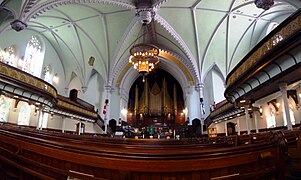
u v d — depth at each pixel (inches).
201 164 71.9
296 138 174.9
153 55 538.3
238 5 592.7
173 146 156.3
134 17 653.3
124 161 70.9
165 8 635.5
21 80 409.4
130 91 1094.4
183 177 71.9
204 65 799.1
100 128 831.1
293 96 418.9
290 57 250.7
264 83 319.6
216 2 605.9
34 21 622.5
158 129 874.1
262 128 558.6
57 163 95.1
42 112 559.2
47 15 601.3
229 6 609.6
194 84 845.2
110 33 720.3
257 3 365.4
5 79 372.5
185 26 705.6
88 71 830.5
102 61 791.1
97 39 737.0
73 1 481.1
